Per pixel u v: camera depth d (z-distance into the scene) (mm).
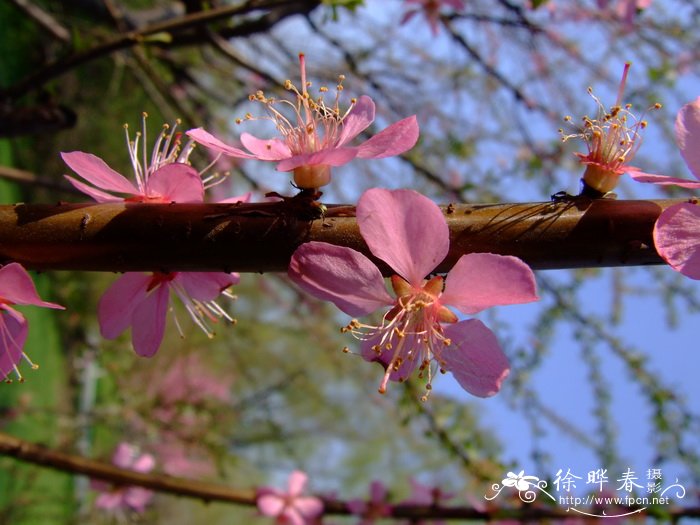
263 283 410
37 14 268
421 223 69
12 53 430
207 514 729
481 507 181
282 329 413
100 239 72
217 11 157
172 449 328
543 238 72
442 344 76
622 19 218
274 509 194
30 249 71
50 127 176
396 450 667
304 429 566
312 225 72
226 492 188
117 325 88
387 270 73
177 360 360
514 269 68
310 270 70
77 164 77
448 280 71
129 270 74
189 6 200
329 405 587
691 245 65
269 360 518
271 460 478
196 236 72
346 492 701
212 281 88
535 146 264
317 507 201
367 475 699
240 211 72
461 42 228
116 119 454
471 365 76
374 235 69
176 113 312
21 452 164
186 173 76
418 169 228
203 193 78
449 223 73
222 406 305
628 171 73
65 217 72
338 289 71
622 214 72
